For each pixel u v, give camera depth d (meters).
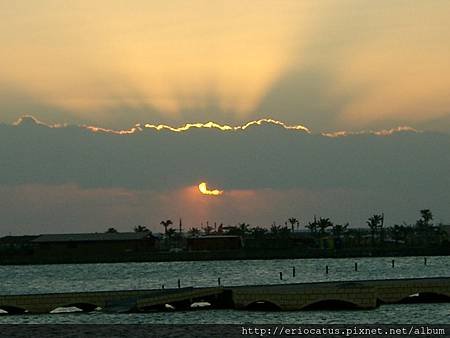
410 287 85.44
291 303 80.56
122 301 85.12
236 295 83.25
